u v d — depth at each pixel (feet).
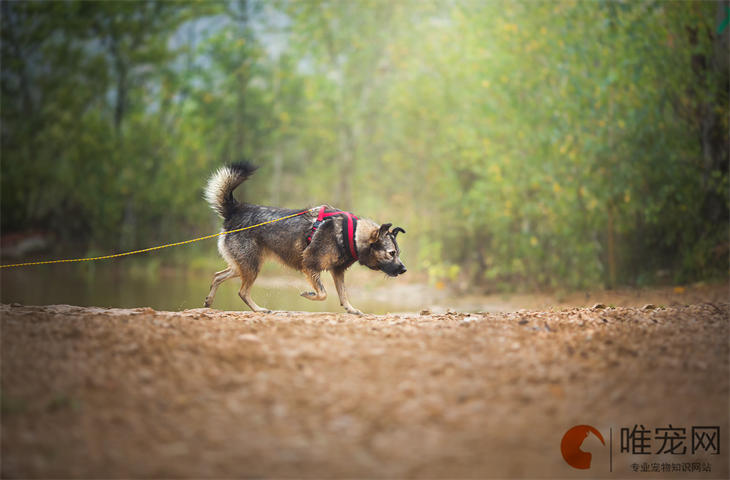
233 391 13.34
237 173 26.99
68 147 98.48
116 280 69.72
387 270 26.35
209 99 99.96
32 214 104.12
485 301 48.32
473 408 12.66
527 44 51.42
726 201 45.80
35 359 14.69
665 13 46.88
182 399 12.86
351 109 95.91
